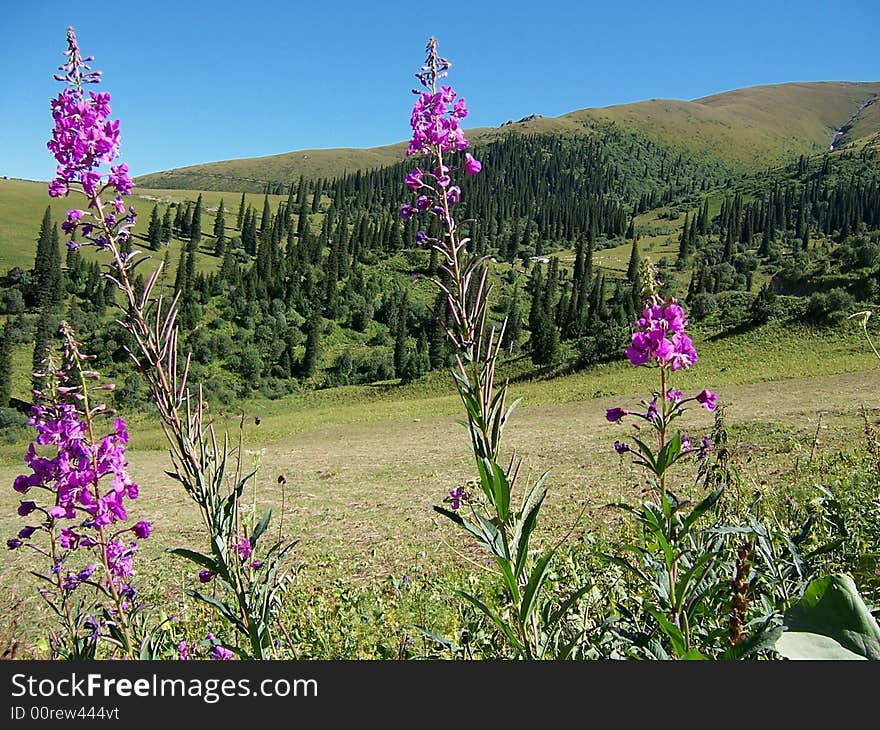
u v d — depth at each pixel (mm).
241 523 3553
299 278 140250
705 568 2943
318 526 17250
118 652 3355
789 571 3562
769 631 2252
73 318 99312
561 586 4613
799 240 170375
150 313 3252
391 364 101562
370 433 48938
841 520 4363
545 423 40469
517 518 2729
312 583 10195
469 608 4930
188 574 10648
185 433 3180
